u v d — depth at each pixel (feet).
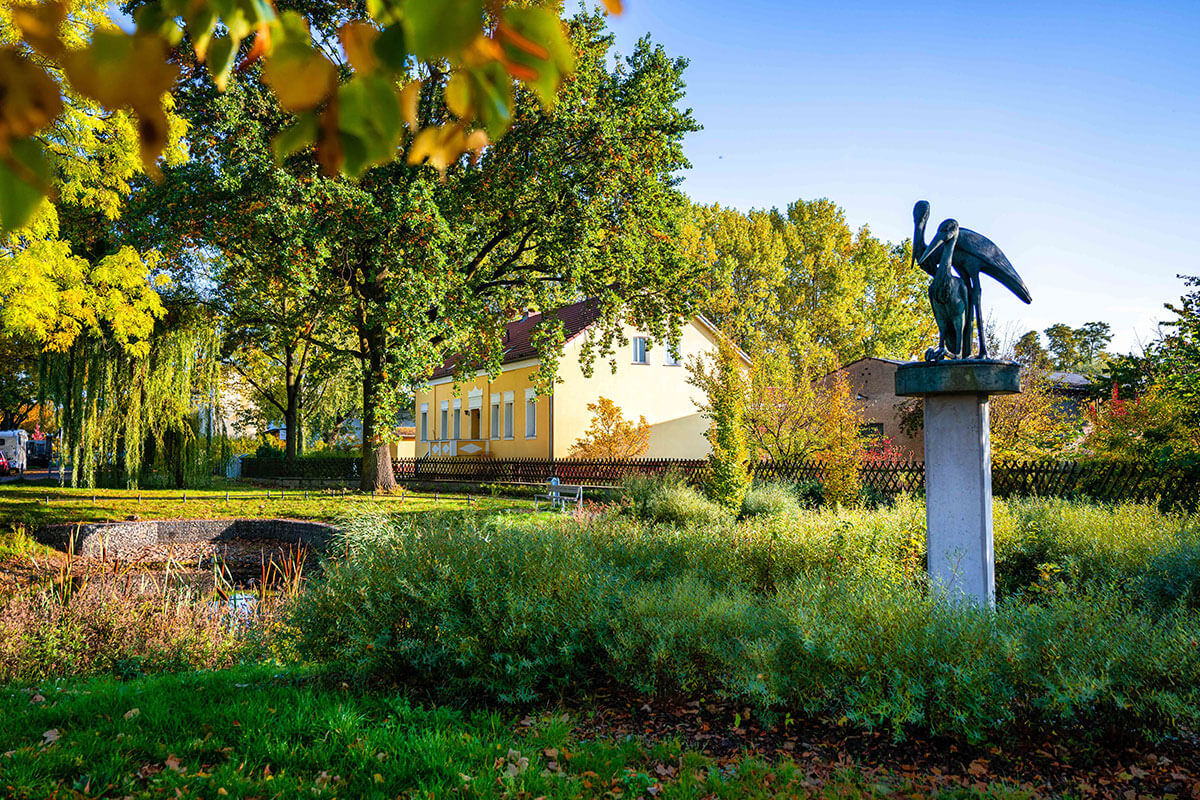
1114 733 15.66
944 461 25.11
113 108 2.73
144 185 59.26
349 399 132.16
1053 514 33.19
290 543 57.47
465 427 129.70
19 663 23.20
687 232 149.07
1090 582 21.66
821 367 97.50
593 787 13.91
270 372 143.33
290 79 2.97
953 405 25.04
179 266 81.35
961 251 26.16
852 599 18.88
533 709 18.26
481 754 15.15
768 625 18.69
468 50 3.06
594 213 66.54
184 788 13.70
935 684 15.44
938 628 16.84
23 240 38.63
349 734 15.96
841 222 170.30
